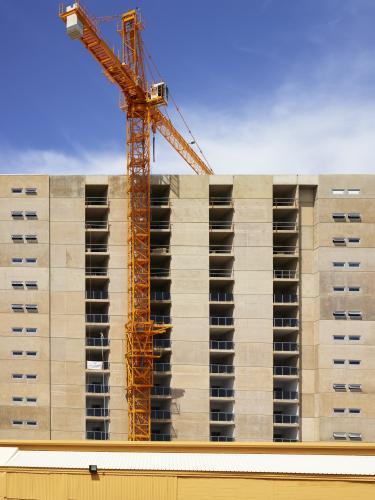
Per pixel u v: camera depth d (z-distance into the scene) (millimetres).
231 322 46875
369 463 26406
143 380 45500
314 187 48344
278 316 49688
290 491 24516
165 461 26484
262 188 47656
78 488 25297
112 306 47250
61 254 47062
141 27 51656
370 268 46344
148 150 50594
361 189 47125
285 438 46719
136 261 46875
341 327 45875
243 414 45344
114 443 29000
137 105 51875
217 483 24859
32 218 47250
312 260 48219
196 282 46688
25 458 27172
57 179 47750
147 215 47562
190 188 47750
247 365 45938
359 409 44969
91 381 47344
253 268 46969
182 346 45969
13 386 45656
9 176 47562
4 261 46844
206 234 47188
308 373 47000
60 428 45281
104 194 50031
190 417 45156
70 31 43625
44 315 46312
